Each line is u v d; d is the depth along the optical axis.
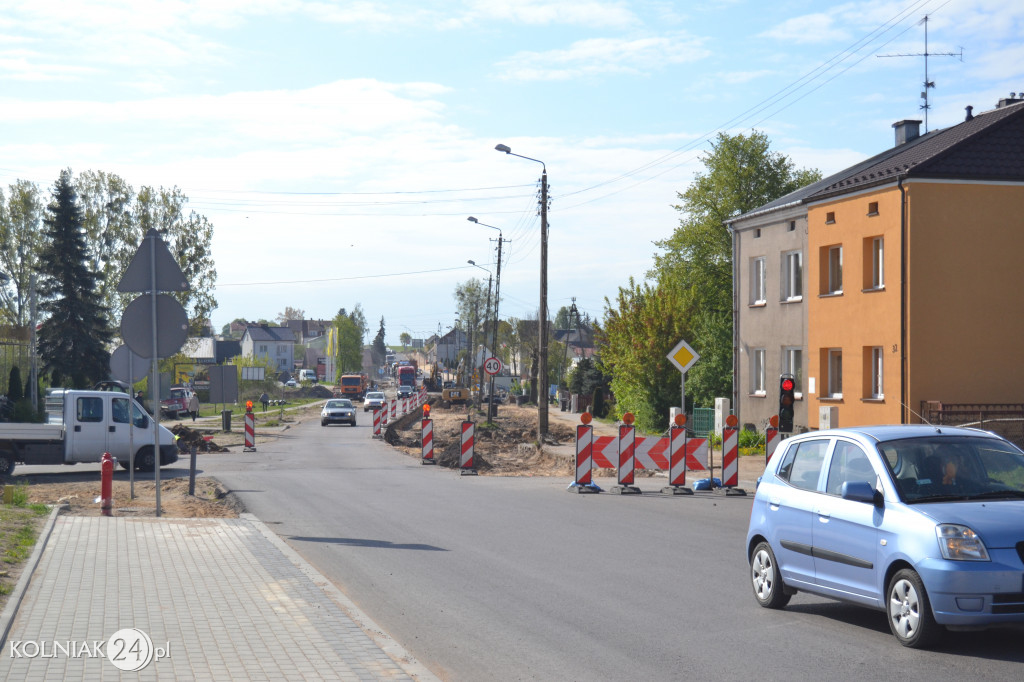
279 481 21.27
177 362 77.06
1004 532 6.93
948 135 28.88
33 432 22.39
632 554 11.73
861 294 26.80
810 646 7.28
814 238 29.47
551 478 24.09
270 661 6.49
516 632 7.79
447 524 14.52
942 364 24.64
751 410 34.38
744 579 10.15
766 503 9.02
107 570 9.57
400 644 7.39
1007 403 24.56
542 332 34.78
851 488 7.63
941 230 24.67
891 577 7.38
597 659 6.94
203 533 12.25
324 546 12.22
